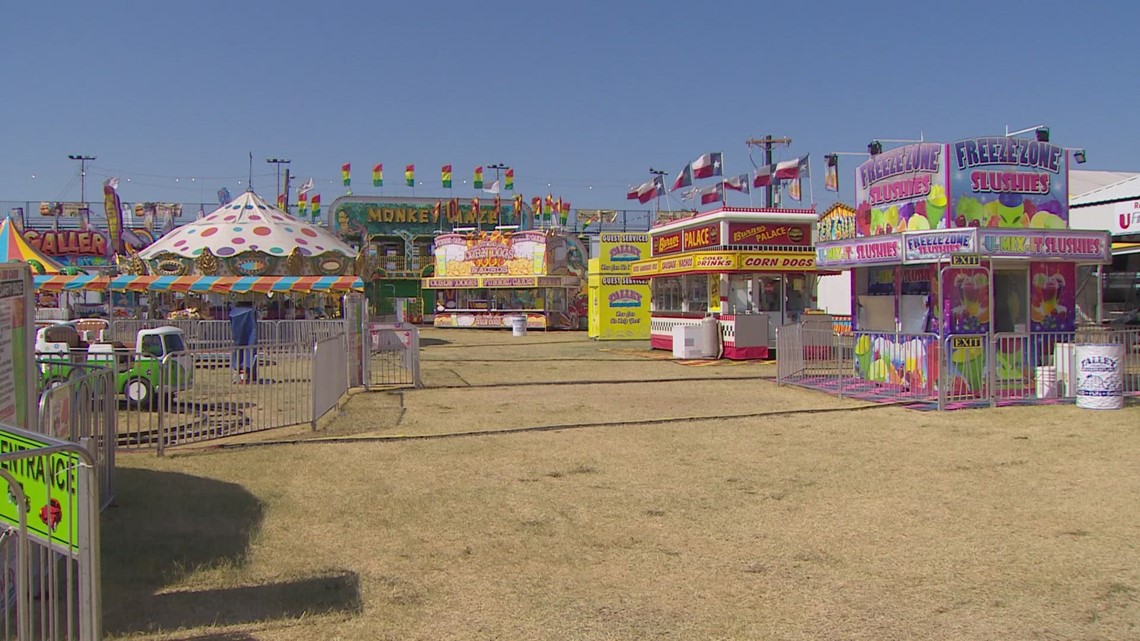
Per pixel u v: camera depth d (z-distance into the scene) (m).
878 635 4.89
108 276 30.73
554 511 7.56
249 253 31.81
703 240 23.98
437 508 7.66
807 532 6.89
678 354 23.62
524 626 5.06
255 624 5.05
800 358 17.36
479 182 54.19
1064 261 14.51
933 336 13.96
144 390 13.49
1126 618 5.07
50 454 4.25
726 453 10.06
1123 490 8.05
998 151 14.70
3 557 4.71
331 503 7.81
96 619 4.18
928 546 6.49
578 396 15.62
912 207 15.33
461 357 25.36
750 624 5.07
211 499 7.89
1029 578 5.76
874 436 11.03
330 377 13.38
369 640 4.84
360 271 35.38
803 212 23.30
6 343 5.82
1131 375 14.38
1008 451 9.94
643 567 6.09
